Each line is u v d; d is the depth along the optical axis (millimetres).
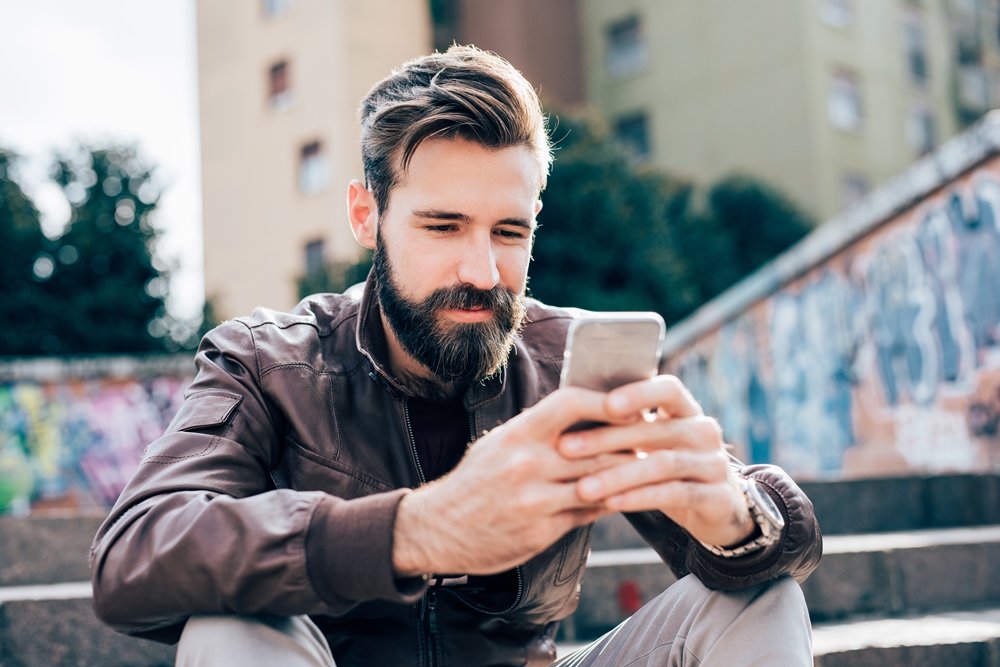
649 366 810
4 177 16094
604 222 12297
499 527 776
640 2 17625
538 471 765
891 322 6625
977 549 2596
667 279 12422
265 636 888
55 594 2115
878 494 3414
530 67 17672
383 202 1146
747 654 968
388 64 16484
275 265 16609
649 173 13766
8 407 10477
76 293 15711
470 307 1101
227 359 1165
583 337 792
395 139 1111
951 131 16984
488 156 1080
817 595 2389
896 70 16391
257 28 17312
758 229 14648
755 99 15867
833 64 15508
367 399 1216
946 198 5898
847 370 7266
